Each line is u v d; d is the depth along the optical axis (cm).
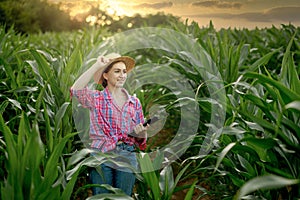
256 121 219
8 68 379
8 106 409
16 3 2505
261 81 220
